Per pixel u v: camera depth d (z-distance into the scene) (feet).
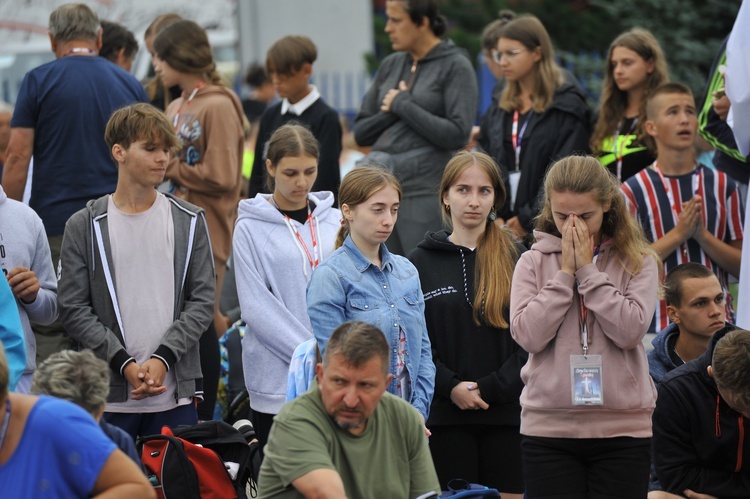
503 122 57.00
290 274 44.16
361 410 29.78
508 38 55.67
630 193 50.80
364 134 58.85
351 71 131.95
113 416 40.93
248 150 74.43
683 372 38.99
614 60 55.01
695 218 48.96
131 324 41.16
